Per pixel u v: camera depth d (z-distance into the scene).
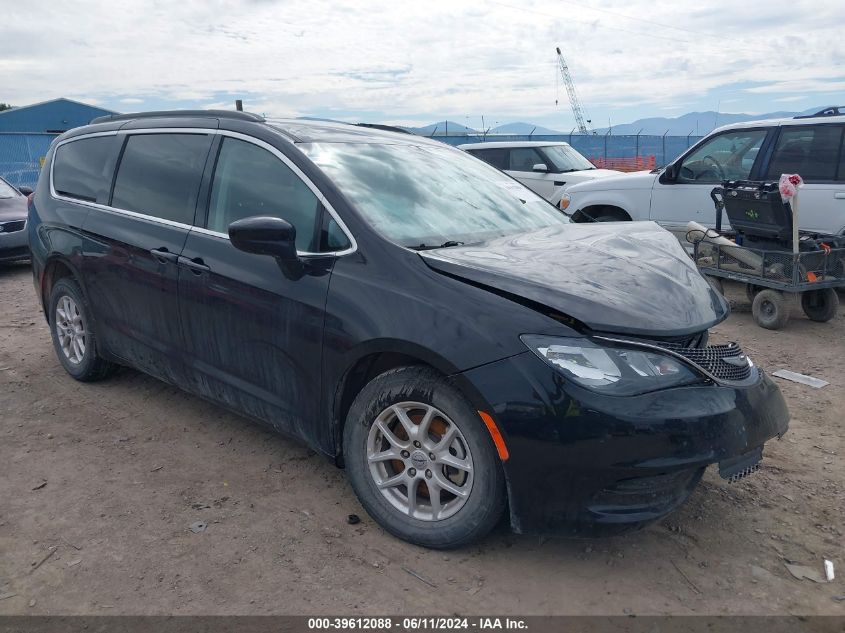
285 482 3.63
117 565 2.93
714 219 8.16
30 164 25.52
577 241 3.53
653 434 2.59
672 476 2.74
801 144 7.54
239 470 3.76
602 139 31.25
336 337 3.09
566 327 2.70
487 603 2.70
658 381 2.67
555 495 2.67
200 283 3.69
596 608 2.67
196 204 3.87
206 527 3.21
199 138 4.00
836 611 2.66
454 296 2.85
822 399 4.88
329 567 2.91
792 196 6.28
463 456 2.87
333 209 3.28
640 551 3.03
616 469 2.60
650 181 8.72
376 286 3.02
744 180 7.28
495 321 2.74
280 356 3.36
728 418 2.73
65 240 4.66
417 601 2.71
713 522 3.26
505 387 2.66
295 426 3.41
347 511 3.35
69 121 54.06
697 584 2.81
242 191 3.67
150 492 3.53
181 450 4.00
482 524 2.84
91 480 3.66
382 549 3.03
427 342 2.80
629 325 2.71
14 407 4.63
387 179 3.63
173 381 4.14
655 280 3.08
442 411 2.85
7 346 6.00
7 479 3.67
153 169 4.21
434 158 4.16
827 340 6.36
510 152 13.12
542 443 2.62
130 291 4.19
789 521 3.28
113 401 4.72
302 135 3.70
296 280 3.26
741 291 8.27
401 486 3.11
